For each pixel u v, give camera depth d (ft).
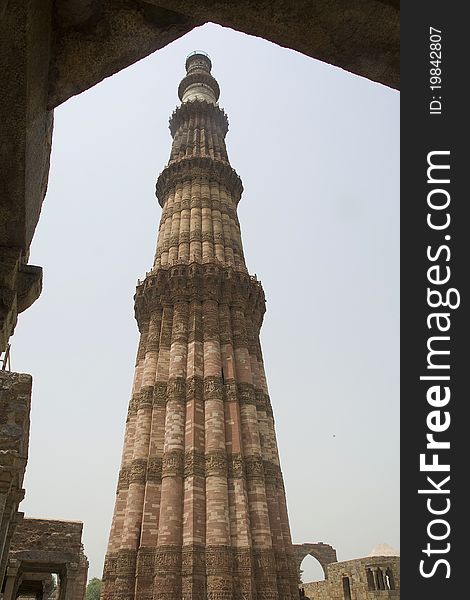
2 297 21.66
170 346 102.37
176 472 83.66
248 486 86.02
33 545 76.18
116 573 77.30
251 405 95.30
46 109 19.89
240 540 78.33
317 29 17.02
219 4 16.24
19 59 15.25
